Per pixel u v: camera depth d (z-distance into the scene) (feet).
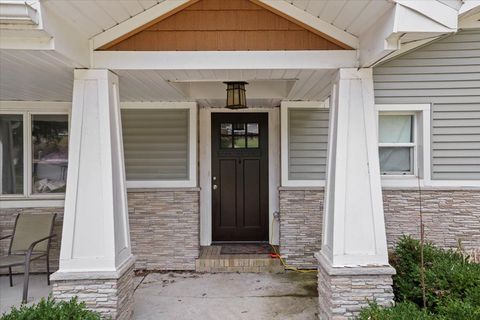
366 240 10.57
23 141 17.56
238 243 20.18
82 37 10.02
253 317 12.36
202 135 19.85
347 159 10.69
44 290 15.19
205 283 15.89
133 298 13.00
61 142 17.83
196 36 10.52
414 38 8.71
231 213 20.20
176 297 14.21
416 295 11.14
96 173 10.57
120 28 10.39
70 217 10.42
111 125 10.87
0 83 12.75
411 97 16.31
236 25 10.52
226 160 20.15
